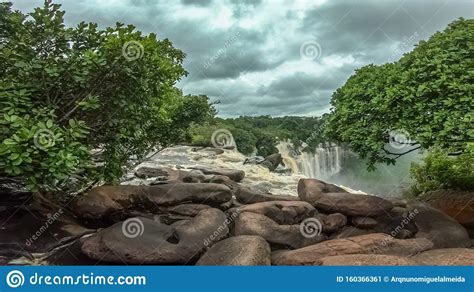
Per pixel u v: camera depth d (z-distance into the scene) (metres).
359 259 5.60
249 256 5.71
